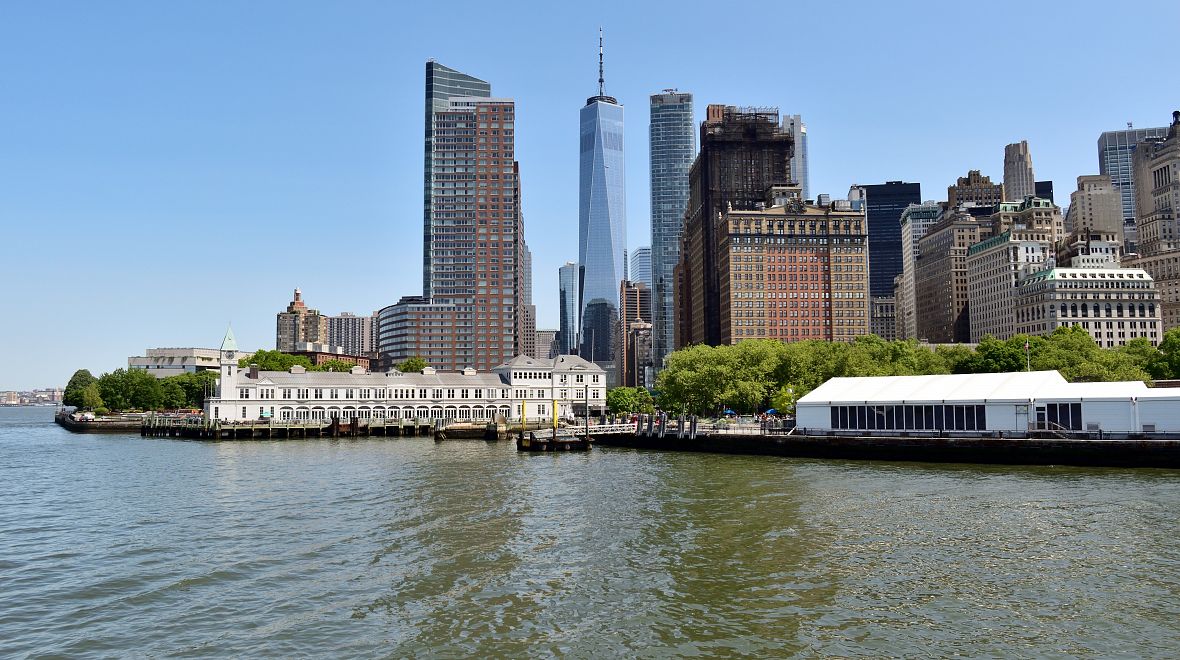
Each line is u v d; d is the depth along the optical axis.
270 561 47.16
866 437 96.94
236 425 167.38
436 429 154.12
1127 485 69.19
